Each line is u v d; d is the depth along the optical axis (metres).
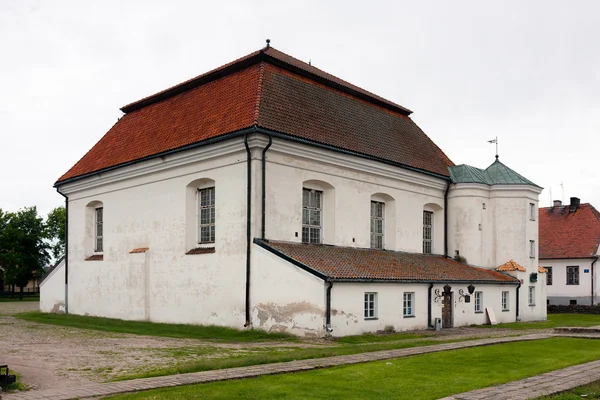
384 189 31.70
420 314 27.91
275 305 24.09
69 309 36.12
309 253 25.47
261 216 25.23
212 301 26.72
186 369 13.97
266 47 31.89
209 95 30.53
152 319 29.83
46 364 15.20
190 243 28.50
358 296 24.30
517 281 35.25
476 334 26.41
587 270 51.66
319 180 27.94
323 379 12.89
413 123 38.38
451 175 36.72
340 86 32.72
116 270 32.34
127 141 33.78
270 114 26.25
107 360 16.08
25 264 69.88
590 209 55.50
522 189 36.72
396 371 14.04
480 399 10.96
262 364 14.96
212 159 27.23
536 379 13.09
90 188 34.94
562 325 33.16
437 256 35.34
